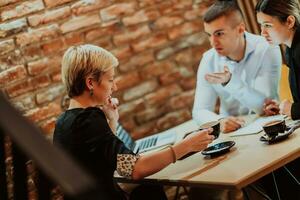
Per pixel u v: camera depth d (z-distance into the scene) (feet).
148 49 10.61
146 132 10.57
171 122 10.82
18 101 9.31
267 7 6.46
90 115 5.82
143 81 10.56
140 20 10.52
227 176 5.02
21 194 4.25
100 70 5.99
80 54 5.96
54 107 9.57
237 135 6.73
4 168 4.33
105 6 10.12
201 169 5.63
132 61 10.45
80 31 9.87
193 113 8.48
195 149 5.95
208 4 11.18
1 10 9.18
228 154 5.93
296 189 6.82
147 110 10.59
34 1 9.43
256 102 7.84
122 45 10.34
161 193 6.67
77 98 6.11
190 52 11.03
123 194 6.18
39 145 2.74
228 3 7.57
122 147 5.75
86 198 2.70
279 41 6.61
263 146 5.78
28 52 9.39
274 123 5.83
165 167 5.98
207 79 7.82
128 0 10.38
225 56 7.95
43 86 9.50
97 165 5.73
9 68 9.25
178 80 10.92
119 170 5.72
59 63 9.64
